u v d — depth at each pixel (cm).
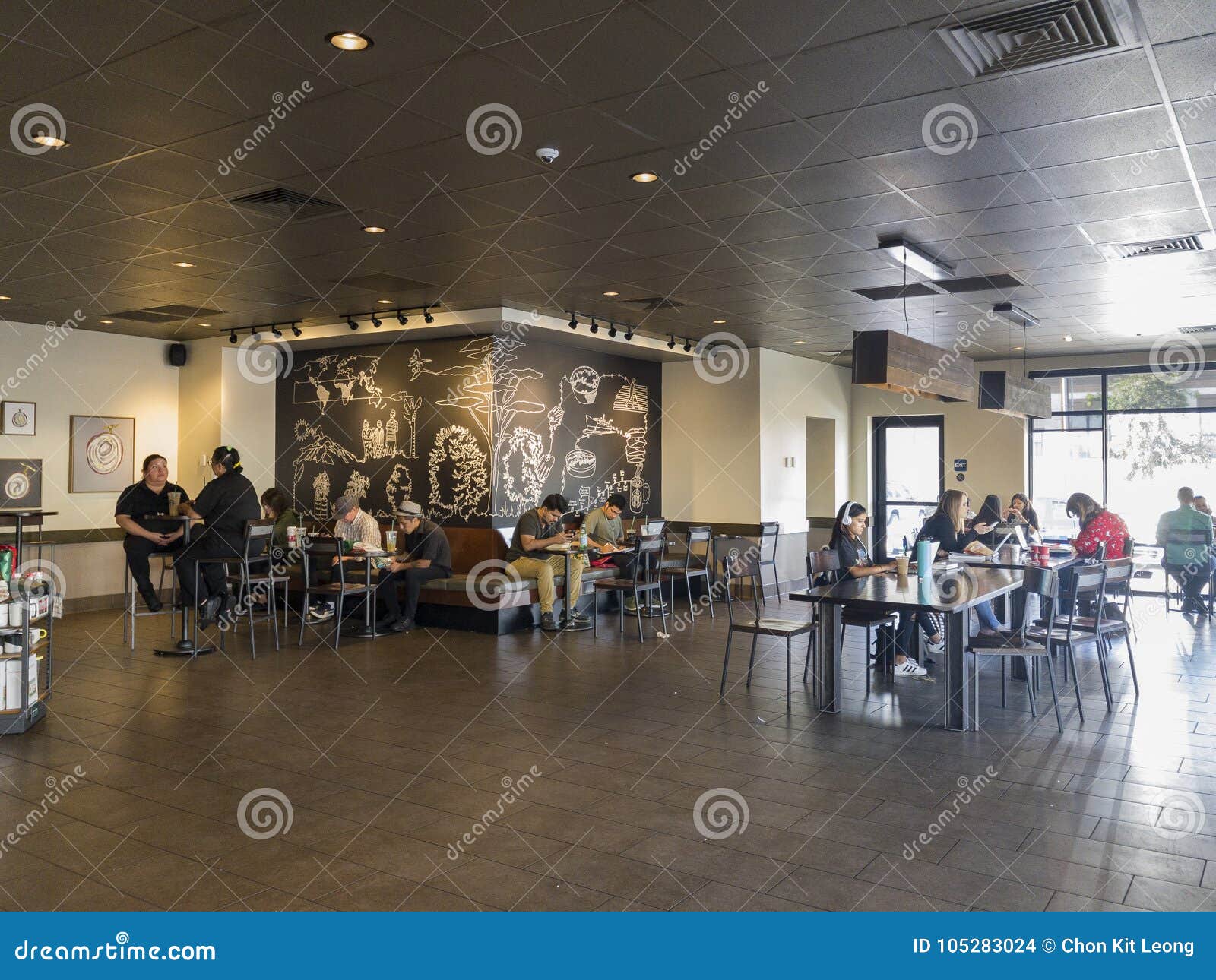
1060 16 326
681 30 338
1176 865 347
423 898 320
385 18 329
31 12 323
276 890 326
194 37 343
